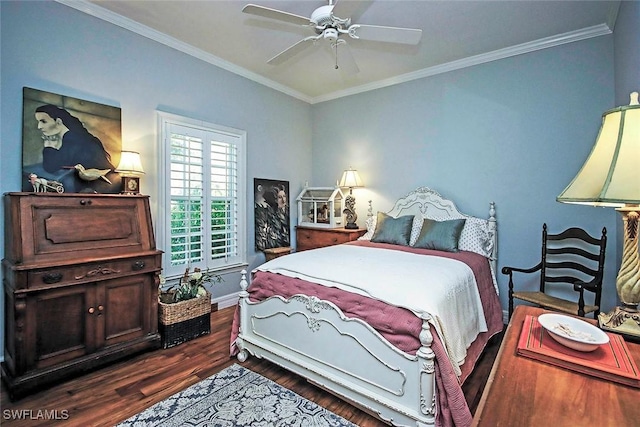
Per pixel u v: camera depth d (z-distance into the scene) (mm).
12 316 2023
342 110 4629
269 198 4293
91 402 1941
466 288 2236
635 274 1104
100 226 2355
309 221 4594
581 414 726
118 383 2145
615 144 1031
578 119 2926
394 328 1678
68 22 2514
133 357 2494
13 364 2006
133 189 2758
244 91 3926
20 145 2301
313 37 2248
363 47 3211
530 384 842
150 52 3023
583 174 1099
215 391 2066
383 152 4219
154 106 3064
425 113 3840
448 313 1812
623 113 1037
